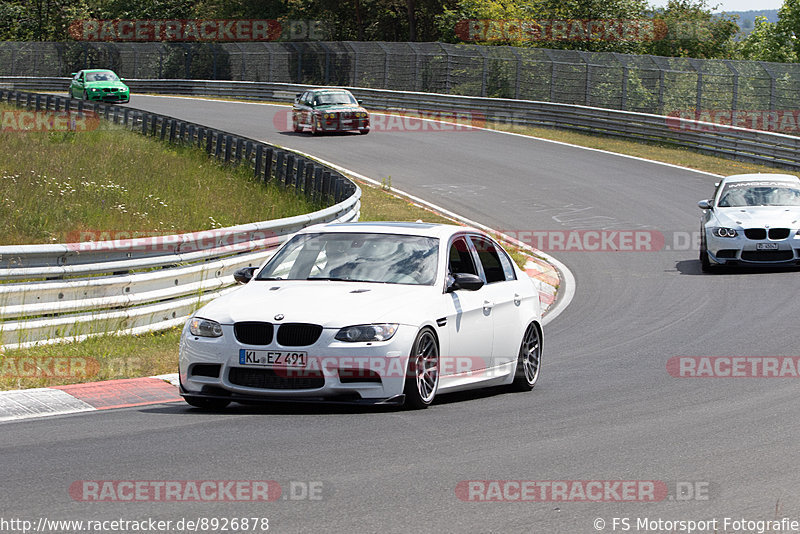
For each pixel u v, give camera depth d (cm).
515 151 8419
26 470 1409
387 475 1398
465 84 11062
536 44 13775
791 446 1638
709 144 8231
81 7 19200
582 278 4312
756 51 16375
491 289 2177
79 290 2636
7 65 15550
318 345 1798
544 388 2288
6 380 2125
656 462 1516
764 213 4391
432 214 5756
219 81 13488
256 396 1830
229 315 1862
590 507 1266
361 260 2055
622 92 9475
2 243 3684
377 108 11550
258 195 5641
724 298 3731
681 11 15938
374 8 18138
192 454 1511
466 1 14150
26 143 7000
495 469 1448
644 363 2606
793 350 2731
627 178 7119
